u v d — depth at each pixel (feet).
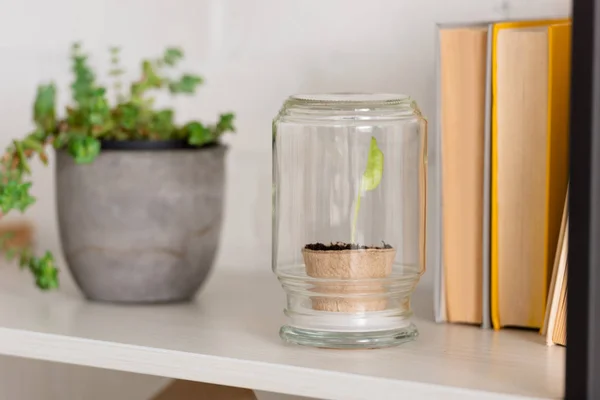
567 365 2.40
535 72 3.16
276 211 3.18
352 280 2.95
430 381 2.58
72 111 3.84
